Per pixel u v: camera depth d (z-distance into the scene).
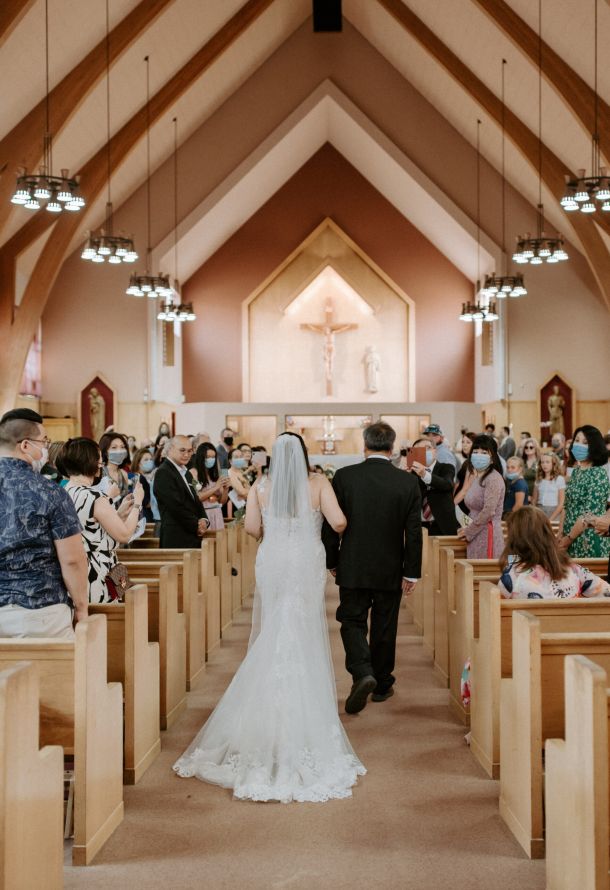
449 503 8.12
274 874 3.39
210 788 4.25
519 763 3.64
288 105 21.23
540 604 4.30
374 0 18.77
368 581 5.43
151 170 21.23
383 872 3.40
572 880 2.96
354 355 24.95
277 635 4.46
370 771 4.48
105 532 4.77
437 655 6.60
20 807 2.81
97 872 3.41
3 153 15.02
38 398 22.00
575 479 6.71
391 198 24.17
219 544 7.90
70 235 18.64
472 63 17.70
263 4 17.75
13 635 3.72
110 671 4.38
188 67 17.92
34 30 13.09
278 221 24.59
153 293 18.92
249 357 24.81
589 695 2.79
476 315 20.84
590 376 22.62
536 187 20.39
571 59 14.94
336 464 21.34
